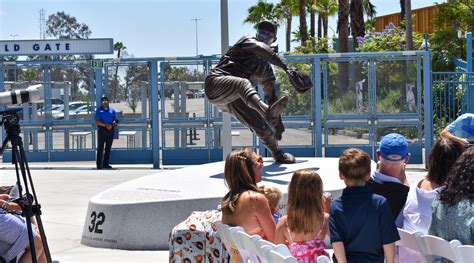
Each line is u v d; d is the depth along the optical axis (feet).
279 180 35.86
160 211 33.83
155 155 70.74
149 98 70.54
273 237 21.68
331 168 38.55
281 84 68.74
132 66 70.44
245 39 37.81
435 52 95.81
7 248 24.58
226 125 45.16
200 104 70.23
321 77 69.56
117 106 70.74
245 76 37.78
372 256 18.44
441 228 18.06
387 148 21.66
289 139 69.36
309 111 69.00
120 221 34.30
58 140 72.13
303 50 139.64
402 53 67.26
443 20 99.71
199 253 24.00
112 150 71.31
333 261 19.58
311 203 19.39
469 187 17.71
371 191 18.65
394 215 21.53
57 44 70.79
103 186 56.54
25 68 70.79
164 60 69.82
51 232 38.60
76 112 71.67
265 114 35.55
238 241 19.72
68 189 54.85
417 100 67.77
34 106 71.82
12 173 66.64
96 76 70.54
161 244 33.88
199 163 70.64
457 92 74.08
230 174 22.12
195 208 33.71
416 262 19.67
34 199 24.09
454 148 20.40
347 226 18.48
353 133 68.54
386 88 67.97
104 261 31.63
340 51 119.85
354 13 127.95
